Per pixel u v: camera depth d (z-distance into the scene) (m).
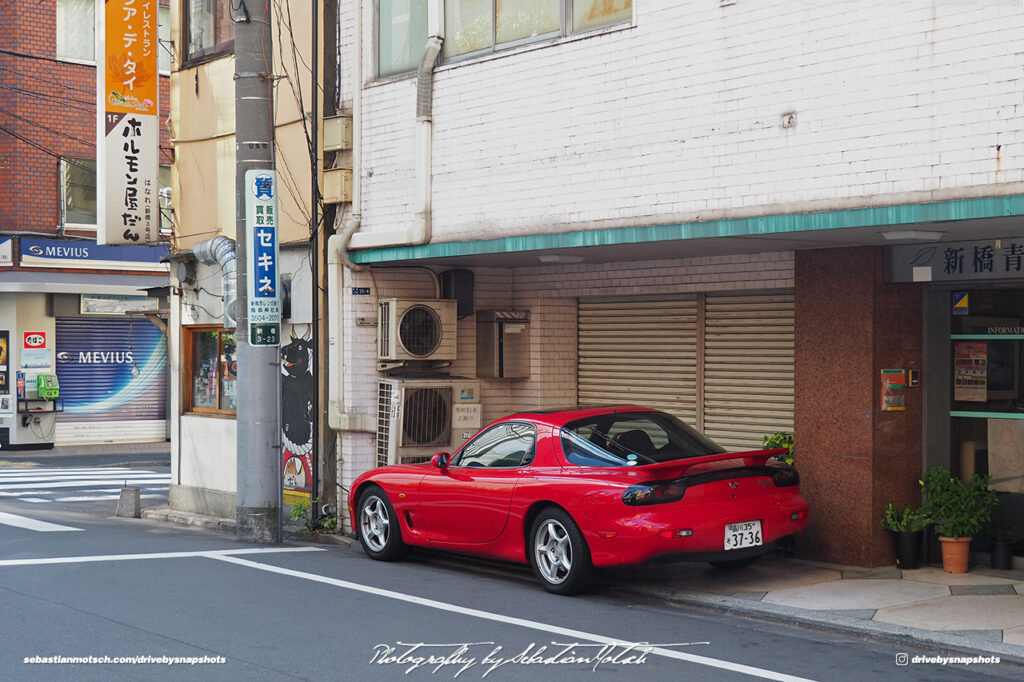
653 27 10.08
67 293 27.31
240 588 9.57
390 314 13.19
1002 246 9.54
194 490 15.80
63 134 26.84
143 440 29.20
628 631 8.06
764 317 11.84
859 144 8.65
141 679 6.68
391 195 12.80
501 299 14.09
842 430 10.47
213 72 15.30
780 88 9.14
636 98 10.22
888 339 10.37
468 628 8.09
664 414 10.26
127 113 15.48
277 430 12.75
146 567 10.62
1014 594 9.20
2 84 26.19
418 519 10.75
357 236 13.05
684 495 8.95
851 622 8.22
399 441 12.91
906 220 8.38
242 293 12.66
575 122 10.75
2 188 26.33
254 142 12.52
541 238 11.05
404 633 7.91
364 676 6.77
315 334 13.62
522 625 8.20
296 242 13.92
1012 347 10.24
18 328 26.94
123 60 15.43
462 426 13.30
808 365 10.73
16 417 26.95
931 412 10.62
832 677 6.82
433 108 12.16
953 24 8.11
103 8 15.29
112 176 15.38
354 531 11.62
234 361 15.31
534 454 9.85
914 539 10.27
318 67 13.55
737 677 6.79
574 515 9.20
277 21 14.15
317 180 13.57
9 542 12.38
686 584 9.70
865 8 8.60
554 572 9.46
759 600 9.02
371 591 9.50
